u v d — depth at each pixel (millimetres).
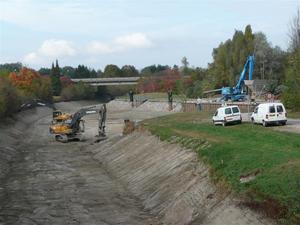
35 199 33688
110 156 50375
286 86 59625
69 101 186750
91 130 82312
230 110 46000
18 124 95875
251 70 84062
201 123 51000
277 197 19391
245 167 24219
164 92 180500
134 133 53625
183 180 29188
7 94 94562
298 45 64750
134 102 151500
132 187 35406
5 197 34531
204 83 130500
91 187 37094
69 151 59594
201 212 23703
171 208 26703
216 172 25906
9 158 53531
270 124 42594
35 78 160125
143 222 26625
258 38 122375
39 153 58281
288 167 22094
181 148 36000
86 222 27562
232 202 21953
